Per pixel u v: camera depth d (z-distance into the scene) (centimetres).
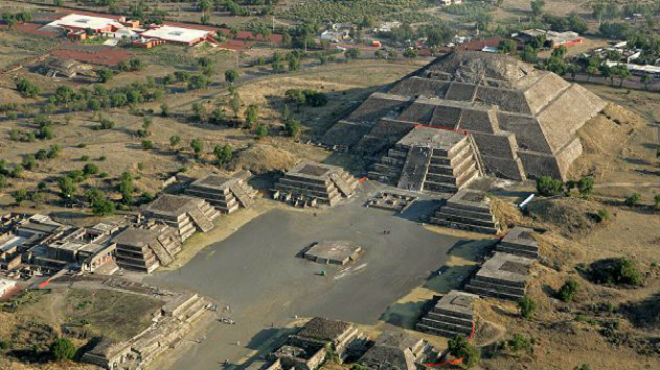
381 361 19075
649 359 19312
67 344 19388
